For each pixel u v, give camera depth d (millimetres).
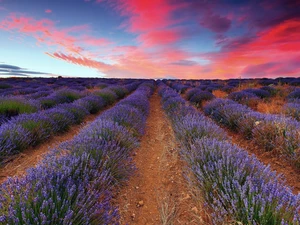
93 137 4016
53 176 2350
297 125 4426
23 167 3812
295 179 3229
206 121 5512
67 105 7977
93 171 2705
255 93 11797
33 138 4957
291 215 1827
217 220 2090
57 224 1771
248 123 5473
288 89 12969
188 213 2559
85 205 2043
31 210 1718
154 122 8375
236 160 2768
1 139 4164
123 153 3811
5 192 2072
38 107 7676
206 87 19016
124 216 2562
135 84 28469
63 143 3727
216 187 2438
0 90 15805
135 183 3396
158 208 2730
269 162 3965
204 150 3395
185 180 3342
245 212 1991
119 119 5699
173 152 4520
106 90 14445
